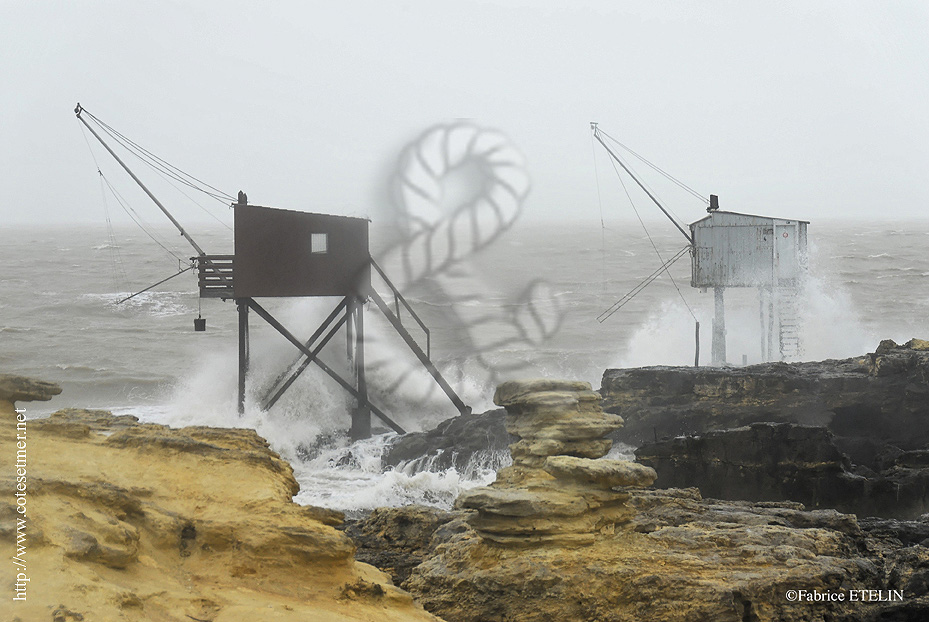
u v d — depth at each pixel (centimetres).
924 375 7275
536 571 3384
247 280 8112
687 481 6406
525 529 3544
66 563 2081
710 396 7494
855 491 6109
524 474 3953
